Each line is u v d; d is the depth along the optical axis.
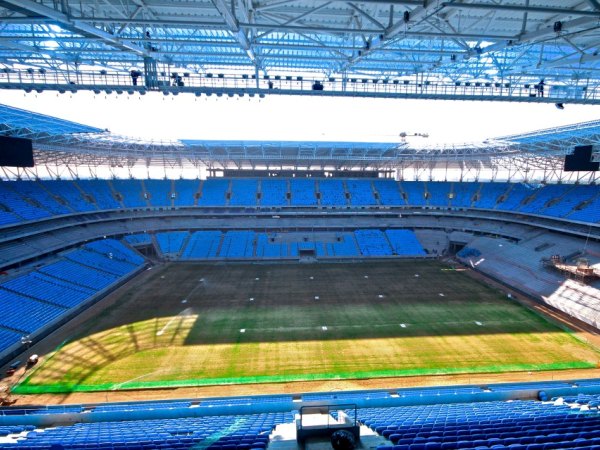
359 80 21.23
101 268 40.19
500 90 21.42
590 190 49.03
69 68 23.89
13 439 12.70
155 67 18.53
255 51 19.61
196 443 10.45
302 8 16.25
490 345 25.02
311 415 11.41
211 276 42.50
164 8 15.82
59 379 20.94
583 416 12.30
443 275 43.25
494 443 9.37
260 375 21.30
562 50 20.95
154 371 21.70
